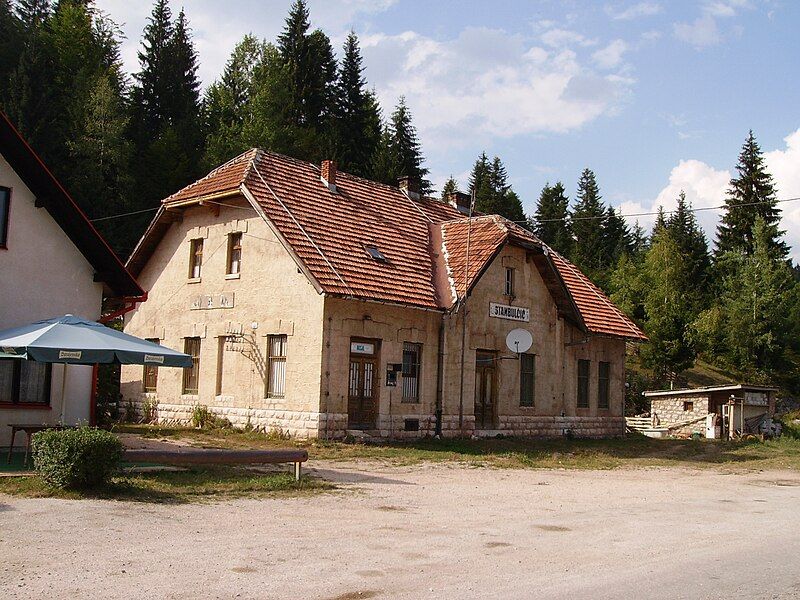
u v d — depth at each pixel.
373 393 24.64
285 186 26.38
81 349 14.05
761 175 78.56
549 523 12.30
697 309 73.81
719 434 38.03
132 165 50.12
